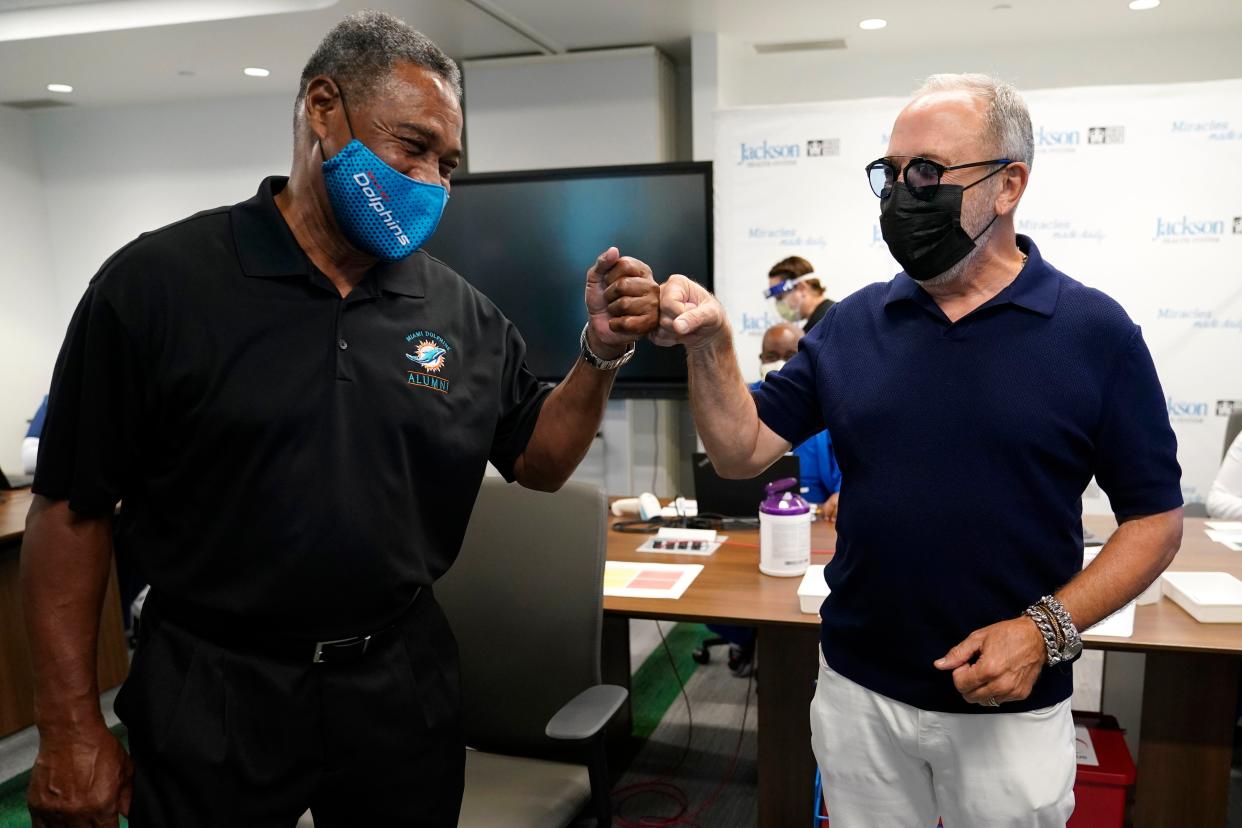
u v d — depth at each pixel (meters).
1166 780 1.91
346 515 1.01
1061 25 4.32
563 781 1.57
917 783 1.23
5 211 5.74
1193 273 3.90
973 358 1.12
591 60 4.76
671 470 4.98
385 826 1.12
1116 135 3.87
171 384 0.97
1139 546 1.09
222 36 4.17
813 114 4.11
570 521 1.68
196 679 1.01
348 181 0.97
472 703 1.73
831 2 3.93
